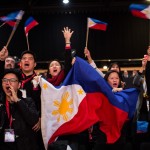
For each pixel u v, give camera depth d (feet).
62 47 38.34
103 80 16.38
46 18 38.93
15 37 38.24
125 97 16.72
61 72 17.60
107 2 38.29
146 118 16.94
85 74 16.34
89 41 38.11
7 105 15.53
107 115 16.31
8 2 39.55
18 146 14.94
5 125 15.30
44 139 15.66
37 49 38.32
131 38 38.27
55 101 16.10
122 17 38.55
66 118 15.97
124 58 37.99
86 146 16.76
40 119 16.15
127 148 16.12
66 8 38.83
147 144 16.19
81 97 16.16
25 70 18.01
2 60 17.53
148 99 16.84
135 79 17.04
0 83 16.89
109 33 38.29
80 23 38.63
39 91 16.90
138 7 18.35
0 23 37.86
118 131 16.12
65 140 16.16
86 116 15.88
